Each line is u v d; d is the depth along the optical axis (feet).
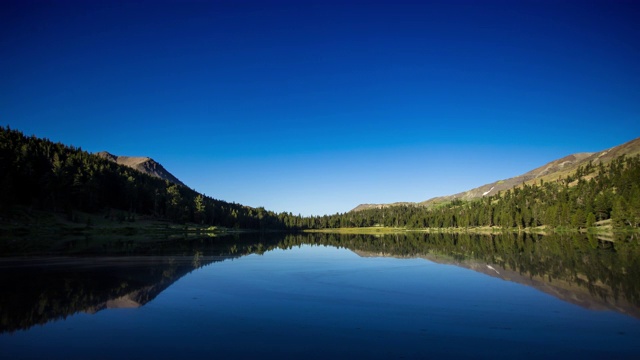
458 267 118.21
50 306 65.62
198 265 125.08
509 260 134.21
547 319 56.39
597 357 41.27
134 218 410.93
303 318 57.57
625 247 174.60
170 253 167.63
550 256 142.51
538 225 472.85
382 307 64.34
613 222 331.57
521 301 68.33
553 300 69.05
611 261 122.52
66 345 45.65
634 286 81.00
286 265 126.82
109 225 351.05
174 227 428.97
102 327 52.90
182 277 98.94
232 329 51.78
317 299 71.31
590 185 508.12
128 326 53.26
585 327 52.26
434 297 72.54
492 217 568.41
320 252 184.96
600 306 64.08
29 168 335.26
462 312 60.85
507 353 42.45
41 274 102.63
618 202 326.24
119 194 444.14
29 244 202.28
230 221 621.31
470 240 284.00
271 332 50.37
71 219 333.01
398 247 219.82
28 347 45.01
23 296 73.77
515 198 631.56
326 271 111.45
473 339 47.34
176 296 74.18
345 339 47.52
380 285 86.02
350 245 247.09
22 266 119.24
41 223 294.05
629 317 57.06
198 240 289.74
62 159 432.66
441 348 44.14
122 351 43.42
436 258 148.25
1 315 59.41
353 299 71.00
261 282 90.43
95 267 117.70
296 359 40.73
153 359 40.96
